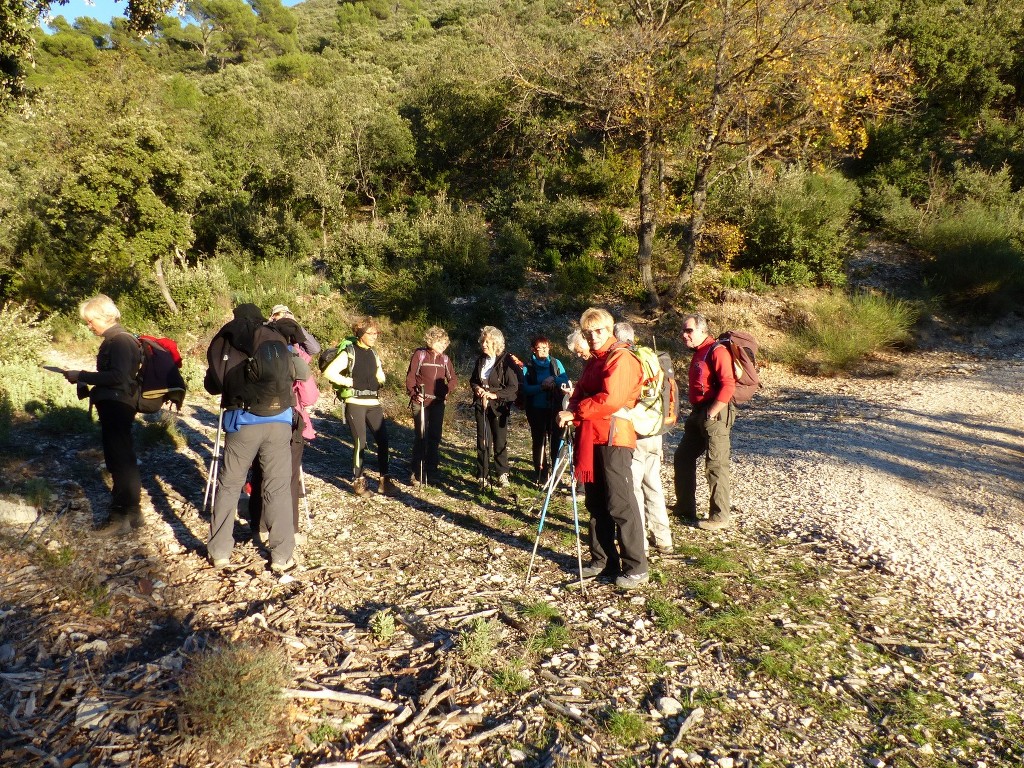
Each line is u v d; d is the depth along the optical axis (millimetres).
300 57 41719
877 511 6344
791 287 18141
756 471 8039
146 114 13812
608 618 3988
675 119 16656
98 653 3223
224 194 19734
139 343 4730
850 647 3836
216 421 8688
